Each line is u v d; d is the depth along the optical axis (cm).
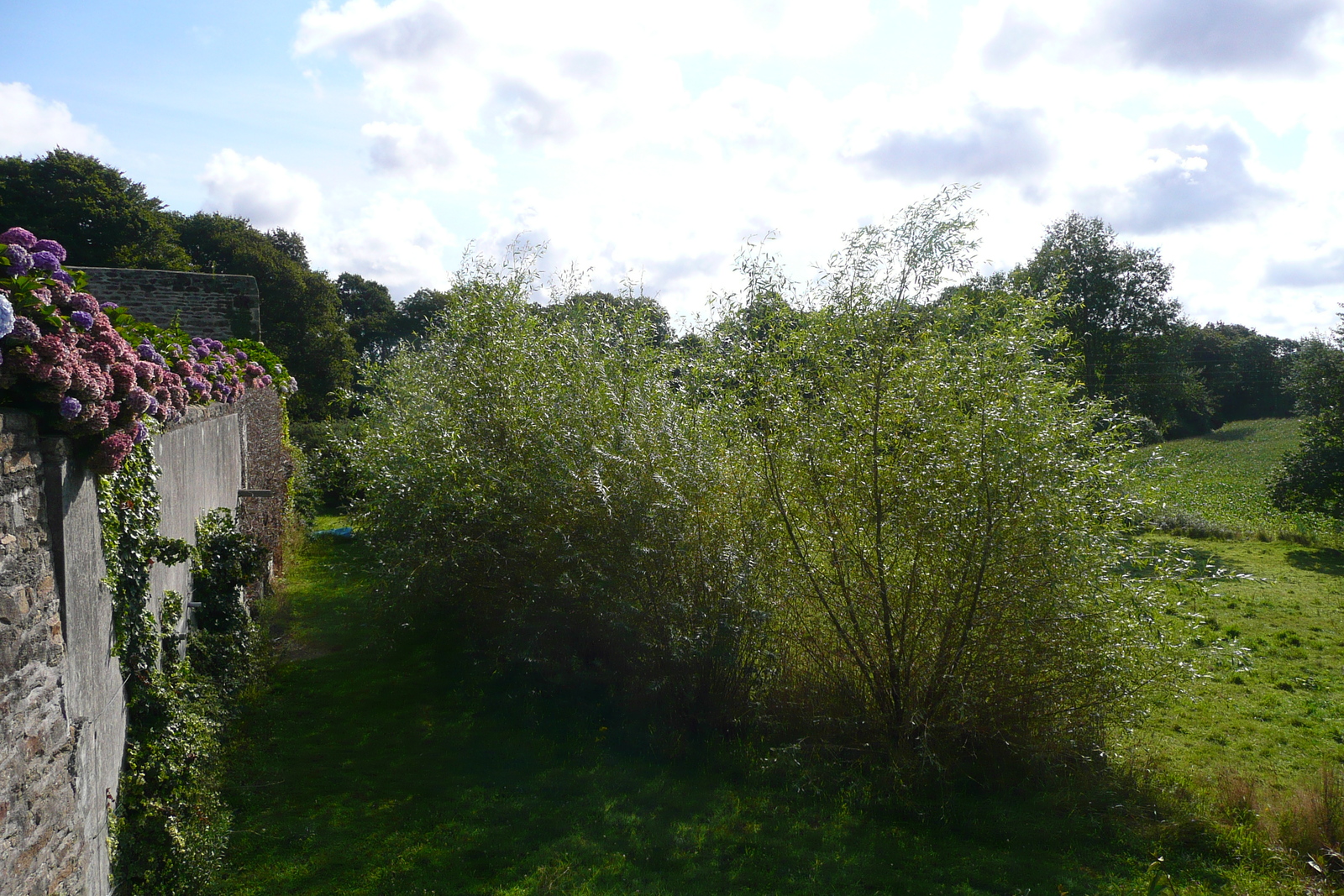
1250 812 567
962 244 595
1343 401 1900
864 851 521
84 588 368
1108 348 2308
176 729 502
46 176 2491
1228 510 2128
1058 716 600
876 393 608
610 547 670
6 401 320
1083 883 491
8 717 278
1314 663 968
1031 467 565
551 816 555
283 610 1050
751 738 658
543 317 963
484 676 816
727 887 478
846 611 629
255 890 456
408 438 920
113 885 393
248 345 1330
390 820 542
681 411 725
